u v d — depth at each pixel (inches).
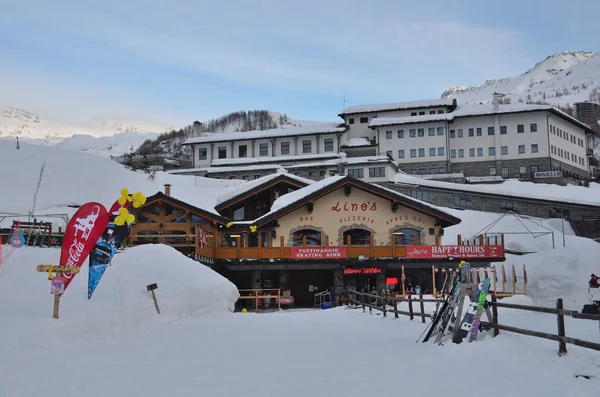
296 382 351.3
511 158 3157.0
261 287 1545.3
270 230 1577.3
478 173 3186.5
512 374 358.0
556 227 2304.4
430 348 501.7
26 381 334.0
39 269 519.5
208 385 339.6
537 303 1337.4
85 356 436.5
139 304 656.4
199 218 1464.1
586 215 2385.6
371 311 924.0
